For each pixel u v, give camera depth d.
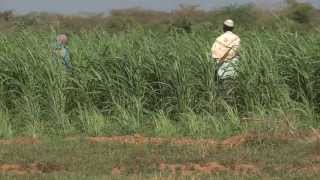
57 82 49.47
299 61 48.38
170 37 52.69
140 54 50.59
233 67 49.38
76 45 54.56
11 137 45.81
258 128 43.31
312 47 49.03
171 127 46.59
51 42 54.09
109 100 50.09
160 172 34.28
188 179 32.41
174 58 50.03
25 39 53.62
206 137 44.66
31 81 49.88
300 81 48.41
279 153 37.97
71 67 51.16
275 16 53.38
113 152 39.09
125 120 48.00
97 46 53.44
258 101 48.00
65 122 48.44
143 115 49.00
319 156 37.06
